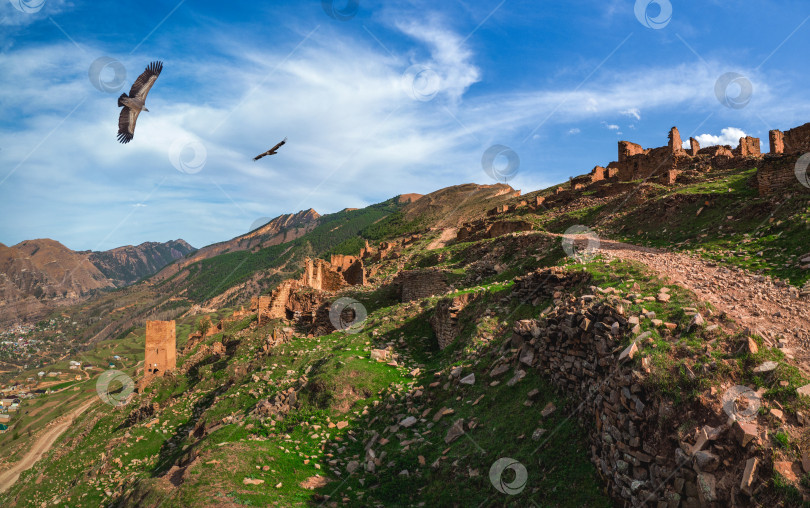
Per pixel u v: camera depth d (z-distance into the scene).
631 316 12.62
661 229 31.38
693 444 8.76
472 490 12.78
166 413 35.53
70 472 34.41
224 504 13.12
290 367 28.11
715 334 10.80
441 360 22.42
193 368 44.03
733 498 7.75
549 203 67.06
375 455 16.48
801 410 8.23
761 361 9.55
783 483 7.29
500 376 17.08
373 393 20.72
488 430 14.73
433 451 15.44
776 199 24.34
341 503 13.90
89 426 44.84
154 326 50.19
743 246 21.08
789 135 41.03
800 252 17.41
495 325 21.33
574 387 13.42
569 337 14.05
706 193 31.66
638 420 10.08
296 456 17.02
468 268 38.00
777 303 13.50
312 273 54.19
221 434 19.97
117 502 25.39
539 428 13.35
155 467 27.89
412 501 13.61
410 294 39.47
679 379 9.87
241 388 27.59
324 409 20.17
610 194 54.91
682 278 16.88
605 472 10.57
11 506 34.00
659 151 53.81
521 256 34.31
